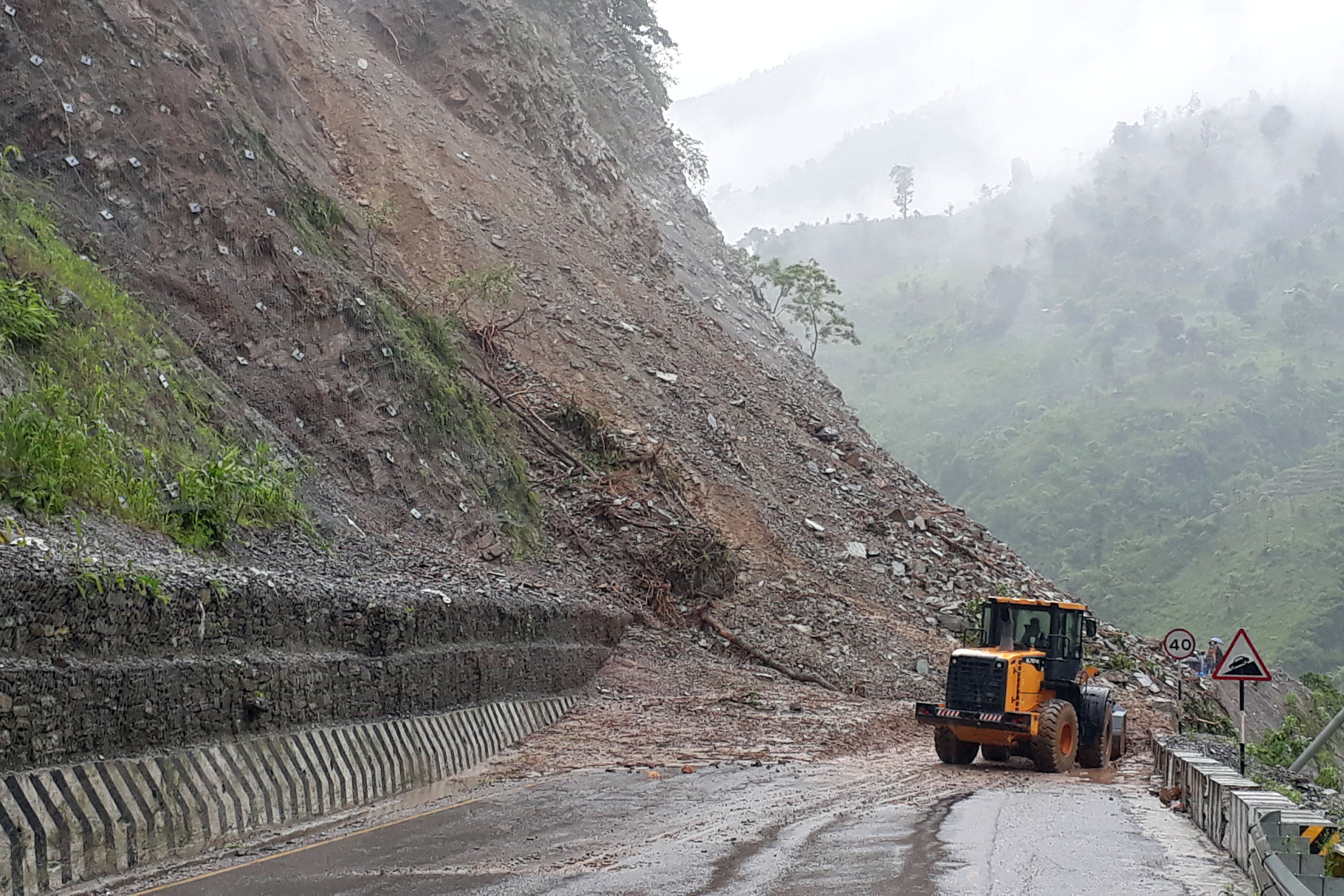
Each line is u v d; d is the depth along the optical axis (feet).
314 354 76.84
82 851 27.27
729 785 46.42
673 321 135.13
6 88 70.69
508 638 62.39
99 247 69.56
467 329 108.27
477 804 40.57
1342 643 582.76
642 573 91.20
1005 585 111.24
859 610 98.63
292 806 36.32
